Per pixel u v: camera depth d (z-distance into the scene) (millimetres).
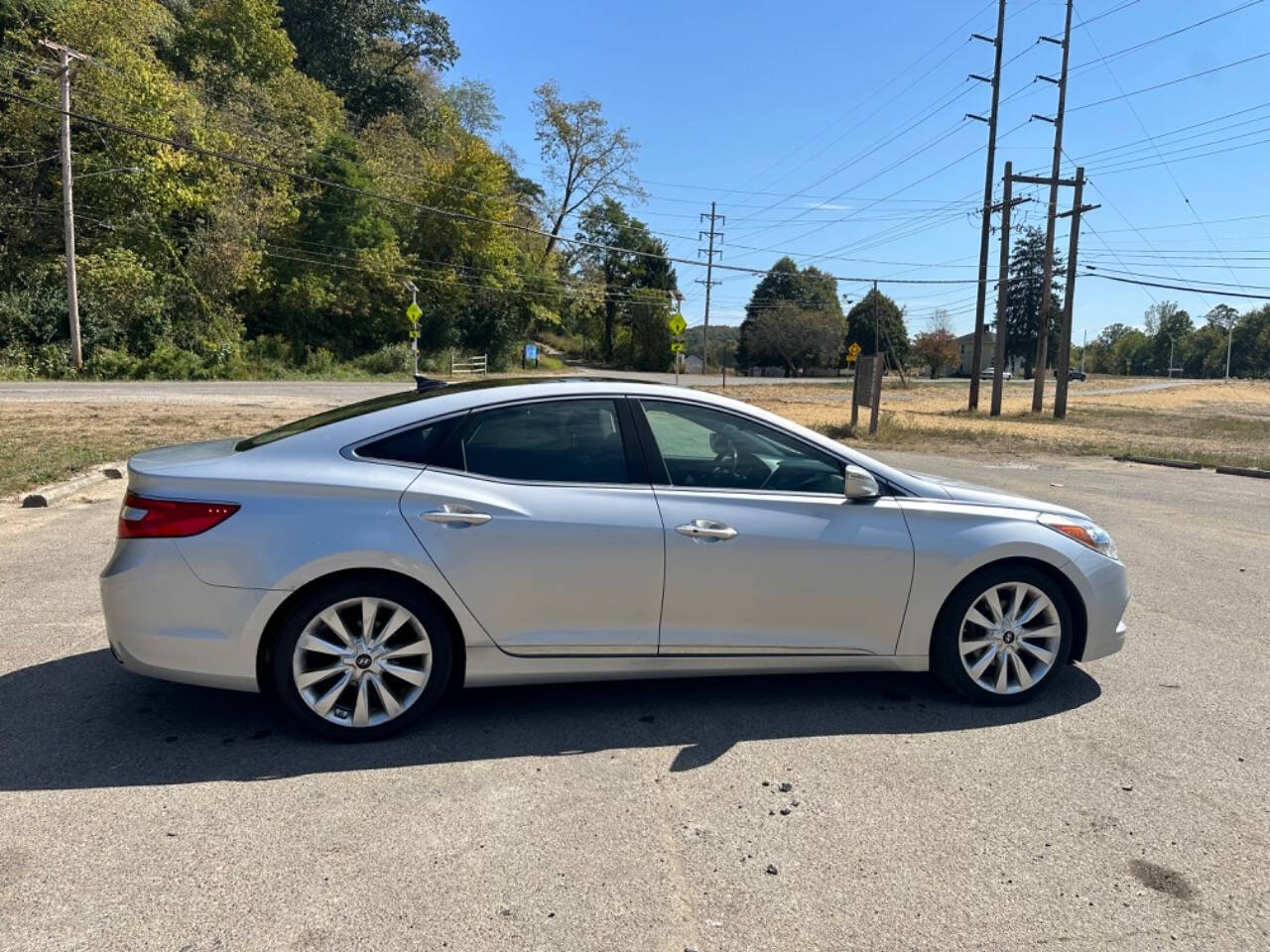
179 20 49688
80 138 34906
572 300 70875
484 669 3631
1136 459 17312
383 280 49469
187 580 3389
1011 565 4070
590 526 3617
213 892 2539
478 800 3127
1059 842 2932
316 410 20484
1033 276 32469
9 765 3322
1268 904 2604
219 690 4117
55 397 21703
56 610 5262
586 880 2650
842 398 46250
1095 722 3938
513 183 72188
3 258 33688
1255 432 25750
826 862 2785
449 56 71188
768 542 3768
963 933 2439
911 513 3982
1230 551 7926
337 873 2652
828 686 4352
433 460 3668
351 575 3494
